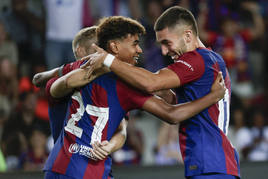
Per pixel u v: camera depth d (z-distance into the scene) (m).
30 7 27.12
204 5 29.33
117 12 27.59
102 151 10.00
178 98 11.05
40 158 23.30
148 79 10.07
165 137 24.91
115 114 10.30
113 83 10.26
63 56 26.17
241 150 27.02
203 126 10.44
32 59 26.12
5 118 23.89
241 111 27.83
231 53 30.02
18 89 25.20
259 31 31.73
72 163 10.07
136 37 10.70
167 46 11.04
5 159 23.00
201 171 10.16
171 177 17.61
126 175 17.81
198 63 10.53
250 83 30.39
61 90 10.59
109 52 10.72
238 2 31.48
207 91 10.63
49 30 26.09
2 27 25.80
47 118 24.41
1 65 25.05
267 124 28.55
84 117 10.27
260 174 18.11
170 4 28.03
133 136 24.45
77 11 26.05
